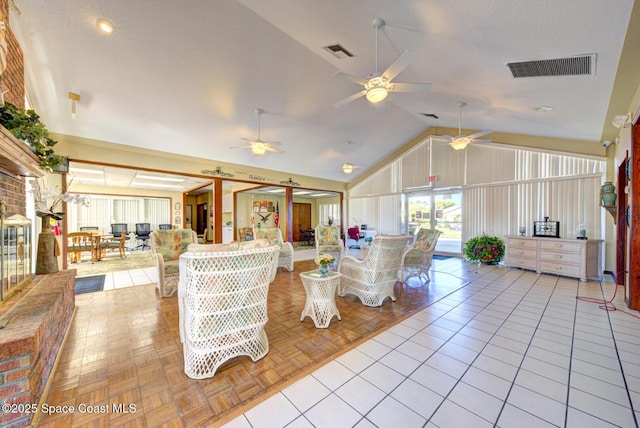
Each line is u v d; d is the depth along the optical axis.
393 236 3.35
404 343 2.45
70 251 7.01
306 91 4.55
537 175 5.73
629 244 3.30
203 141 5.49
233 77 3.92
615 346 2.36
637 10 1.72
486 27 2.18
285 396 1.74
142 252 9.39
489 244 6.00
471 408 1.62
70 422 1.53
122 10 2.73
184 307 2.08
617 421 1.50
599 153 4.93
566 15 1.86
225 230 11.05
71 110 3.90
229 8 2.88
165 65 3.50
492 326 2.81
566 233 5.31
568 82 2.83
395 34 2.66
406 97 4.79
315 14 2.66
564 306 3.40
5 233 1.94
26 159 2.04
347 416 1.57
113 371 2.04
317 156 7.34
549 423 1.49
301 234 12.10
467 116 5.19
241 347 2.10
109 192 9.62
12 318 1.68
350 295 3.96
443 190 7.53
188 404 1.67
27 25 2.62
